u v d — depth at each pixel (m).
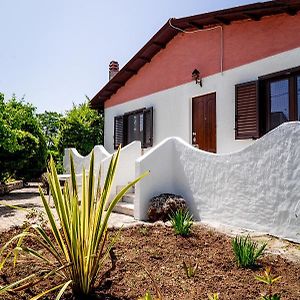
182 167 7.91
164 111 11.17
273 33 7.62
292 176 5.49
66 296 2.98
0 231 5.54
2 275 3.39
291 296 3.13
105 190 3.09
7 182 15.83
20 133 12.29
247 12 7.64
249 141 8.00
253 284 3.40
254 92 7.86
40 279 2.68
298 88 7.11
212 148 9.37
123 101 13.60
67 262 3.01
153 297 3.01
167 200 7.33
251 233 5.83
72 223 2.88
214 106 9.38
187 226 5.37
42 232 3.06
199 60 9.75
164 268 3.80
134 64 12.20
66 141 17.88
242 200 6.37
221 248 4.69
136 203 7.72
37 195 13.19
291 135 5.54
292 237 5.41
